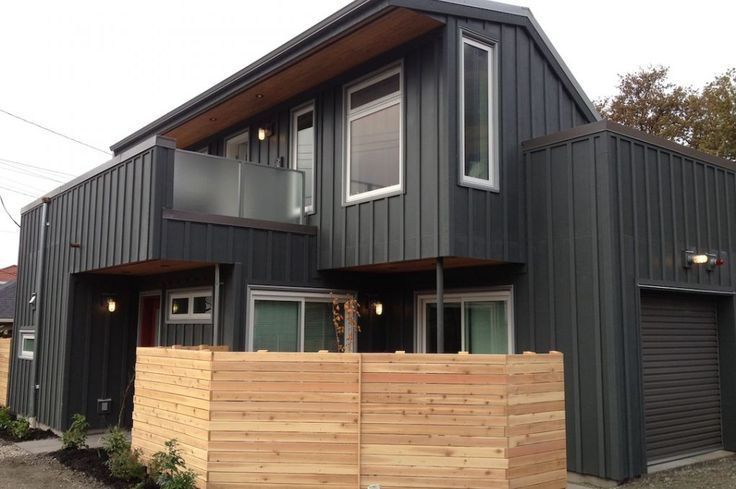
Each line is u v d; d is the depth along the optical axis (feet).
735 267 29.12
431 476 17.06
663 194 25.18
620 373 21.72
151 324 33.06
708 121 62.90
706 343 28.14
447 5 23.11
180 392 19.70
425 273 28.91
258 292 26.25
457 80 23.41
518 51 26.32
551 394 18.16
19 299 38.40
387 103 25.77
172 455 18.39
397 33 24.09
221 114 34.24
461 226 22.71
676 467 24.31
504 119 25.08
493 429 16.92
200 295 28.35
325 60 26.68
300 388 17.88
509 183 24.82
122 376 32.48
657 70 71.97
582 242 22.97
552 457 17.90
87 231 29.53
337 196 27.71
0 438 30.30
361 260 26.00
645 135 24.54
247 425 17.94
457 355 17.31
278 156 32.09
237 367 18.15
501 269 25.58
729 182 29.58
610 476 21.20
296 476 17.62
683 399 26.30
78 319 31.24
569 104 28.53
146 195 24.13
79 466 23.31
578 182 23.34
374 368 17.60
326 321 28.71
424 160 23.68
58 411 30.63
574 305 22.90
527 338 24.40
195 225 24.70
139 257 24.13
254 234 26.45
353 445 17.47
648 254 23.90
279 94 30.96
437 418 17.20
